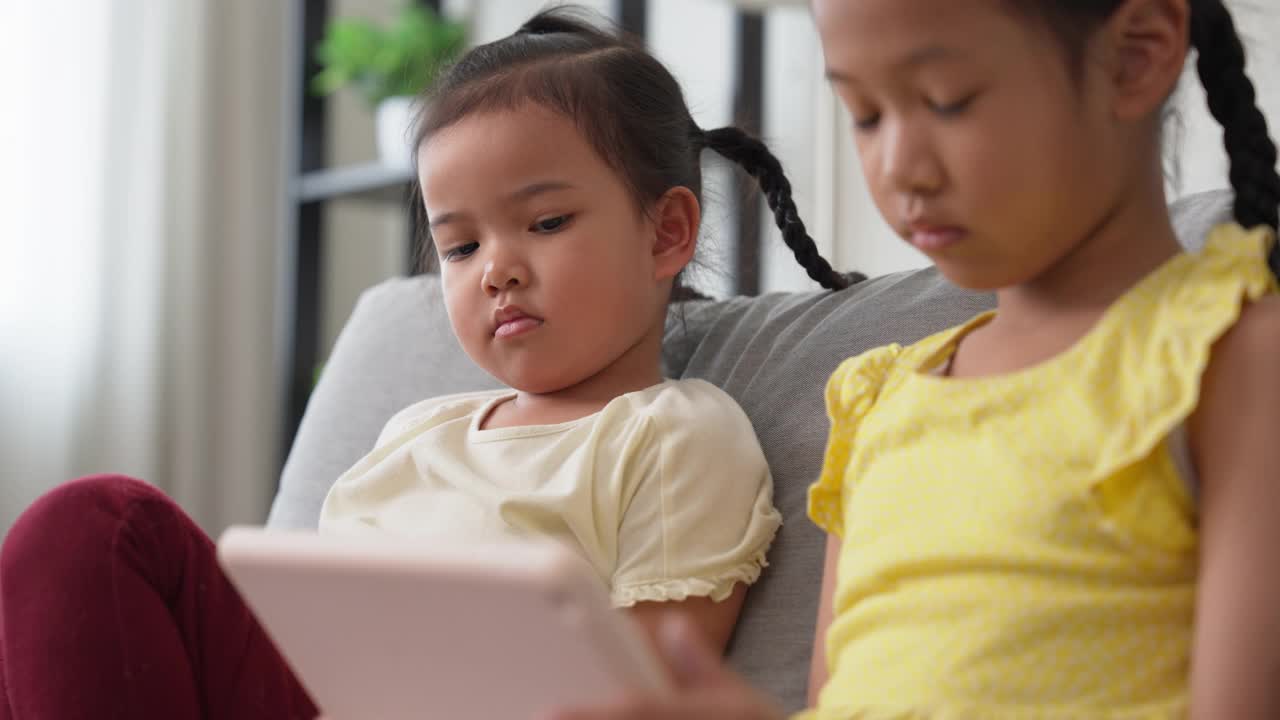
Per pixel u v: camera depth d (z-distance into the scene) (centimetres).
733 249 167
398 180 270
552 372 109
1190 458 67
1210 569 63
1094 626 67
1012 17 65
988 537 70
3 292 271
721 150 126
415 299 144
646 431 104
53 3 275
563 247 108
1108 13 67
